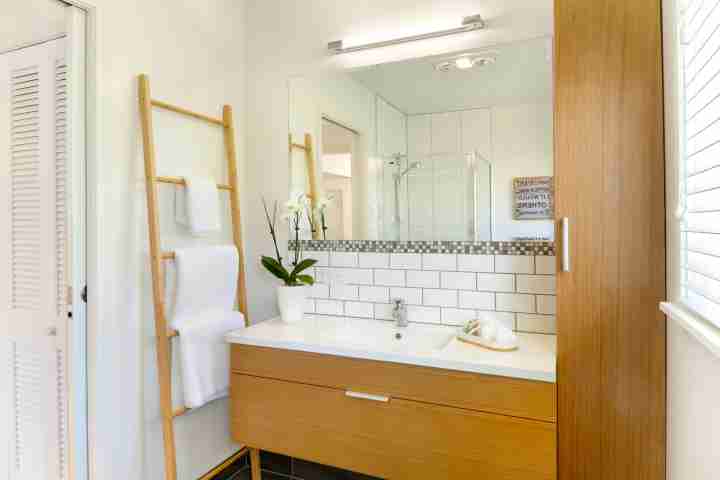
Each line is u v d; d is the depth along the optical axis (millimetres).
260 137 2305
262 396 1760
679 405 1220
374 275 2064
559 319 1456
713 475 961
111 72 1649
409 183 1975
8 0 1896
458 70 1878
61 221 1775
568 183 1454
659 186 1364
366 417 1571
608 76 1412
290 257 2240
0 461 1937
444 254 1918
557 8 1469
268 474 2211
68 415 1587
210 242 2098
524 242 1780
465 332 1684
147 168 1711
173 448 1736
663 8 1357
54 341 1771
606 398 1408
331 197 2139
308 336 1776
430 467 1478
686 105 1205
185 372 1756
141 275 1767
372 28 2025
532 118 1761
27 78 1865
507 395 1375
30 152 1857
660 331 1355
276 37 2254
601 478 1414
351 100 2082
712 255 964
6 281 1910
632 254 1387
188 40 1994
